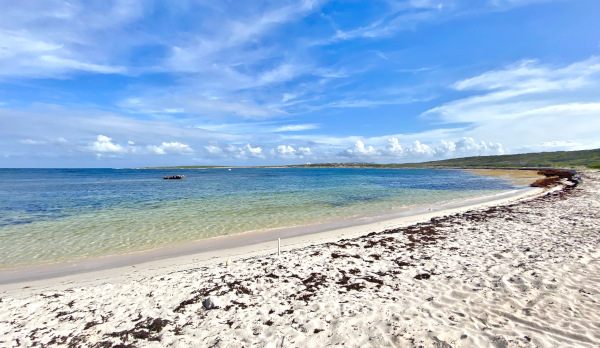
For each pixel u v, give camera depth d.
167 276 8.88
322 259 9.98
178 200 27.23
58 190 39.94
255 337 5.44
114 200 27.75
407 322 5.55
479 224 14.36
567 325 5.13
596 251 8.91
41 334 5.85
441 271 8.30
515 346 4.60
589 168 76.75
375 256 10.14
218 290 7.68
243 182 55.16
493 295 6.49
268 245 12.79
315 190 36.44
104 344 5.44
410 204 24.02
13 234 15.01
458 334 5.01
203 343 5.33
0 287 8.88
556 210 16.89
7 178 79.88
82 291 7.96
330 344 5.07
